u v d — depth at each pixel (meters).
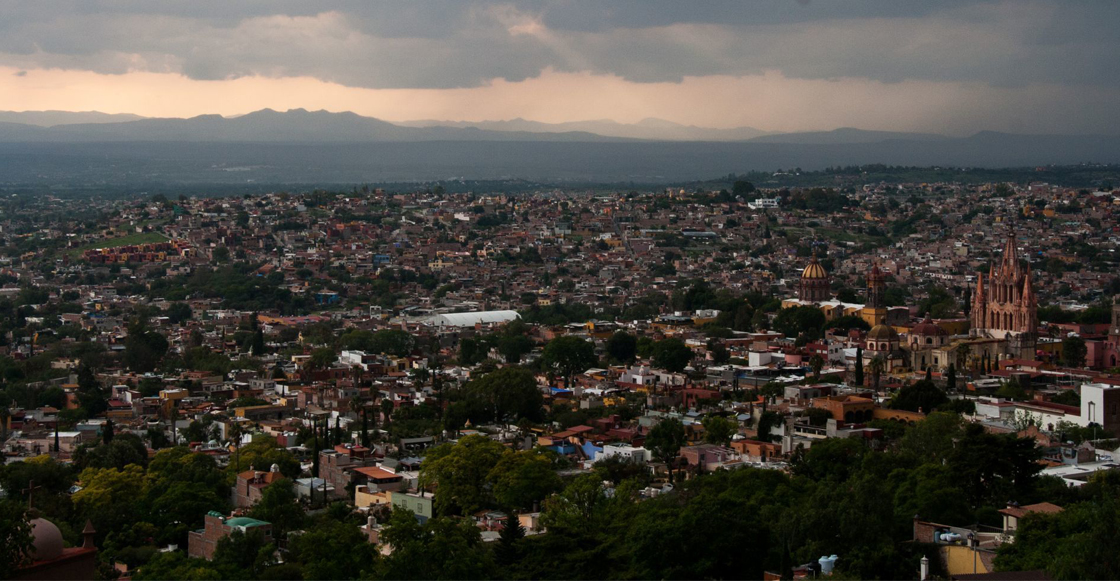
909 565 193.62
